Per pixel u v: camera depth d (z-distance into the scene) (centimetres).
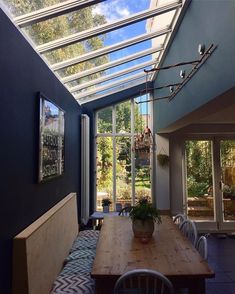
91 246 383
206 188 664
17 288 213
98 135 680
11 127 222
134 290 244
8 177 214
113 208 671
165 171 657
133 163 680
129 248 268
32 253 229
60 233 338
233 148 664
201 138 667
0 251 196
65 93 459
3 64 206
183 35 376
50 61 371
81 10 296
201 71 298
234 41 208
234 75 208
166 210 649
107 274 209
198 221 652
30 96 274
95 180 673
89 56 407
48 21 287
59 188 398
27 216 258
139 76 618
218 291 351
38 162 289
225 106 304
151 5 337
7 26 214
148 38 424
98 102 671
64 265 336
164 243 283
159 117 599
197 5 309
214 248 520
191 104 340
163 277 188
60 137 399
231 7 213
